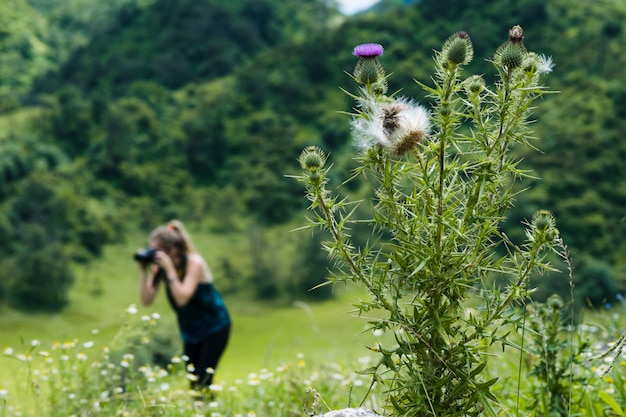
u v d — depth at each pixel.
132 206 141.75
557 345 3.27
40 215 124.94
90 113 160.62
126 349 5.45
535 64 2.39
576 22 172.00
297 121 163.25
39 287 105.12
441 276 2.37
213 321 6.51
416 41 167.50
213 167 155.88
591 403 3.13
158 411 4.51
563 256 2.40
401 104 2.45
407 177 2.44
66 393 4.80
